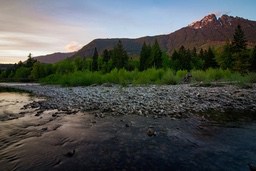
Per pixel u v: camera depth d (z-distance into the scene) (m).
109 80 38.53
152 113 12.55
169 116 11.79
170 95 18.00
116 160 6.72
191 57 83.56
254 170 5.93
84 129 9.80
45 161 6.69
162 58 74.75
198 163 6.46
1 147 7.79
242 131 9.22
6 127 10.23
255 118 11.29
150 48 81.94
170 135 8.81
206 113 12.38
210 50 77.50
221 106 14.12
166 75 32.00
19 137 8.82
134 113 12.66
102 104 15.56
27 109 15.02
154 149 7.49
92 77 39.84
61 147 7.77
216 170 6.07
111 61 82.81
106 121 11.05
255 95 16.94
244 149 7.39
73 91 26.91
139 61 84.69
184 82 31.12
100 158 6.86
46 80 61.59
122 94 19.98
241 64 53.28
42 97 23.69
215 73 32.88
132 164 6.46
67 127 10.13
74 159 6.82
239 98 15.98
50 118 11.92
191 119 11.12
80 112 13.37
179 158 6.80
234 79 29.30
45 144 8.06
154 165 6.38
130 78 37.56
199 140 8.25
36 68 99.00
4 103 19.08
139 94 19.31
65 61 92.19
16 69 134.00
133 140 8.34
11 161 6.70
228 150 7.32
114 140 8.37
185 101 15.52
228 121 10.74
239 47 56.59
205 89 20.73
